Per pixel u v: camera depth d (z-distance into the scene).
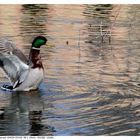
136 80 14.25
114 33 20.95
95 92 12.99
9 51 12.99
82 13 25.02
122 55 17.36
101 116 11.05
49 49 17.88
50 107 11.72
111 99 12.37
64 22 22.64
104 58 16.84
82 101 12.20
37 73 13.16
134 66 15.87
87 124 10.54
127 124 10.55
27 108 11.71
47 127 10.39
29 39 19.05
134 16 24.09
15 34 19.78
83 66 15.70
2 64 13.11
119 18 24.02
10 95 12.85
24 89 13.20
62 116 11.04
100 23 22.61
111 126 10.42
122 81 14.12
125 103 12.05
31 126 10.49
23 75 13.21
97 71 15.17
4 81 14.08
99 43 19.12
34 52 13.25
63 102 12.11
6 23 21.92
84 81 14.05
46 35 19.88
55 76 14.52
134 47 18.64
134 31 21.42
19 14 24.12
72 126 10.42
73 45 18.61
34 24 21.89
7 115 11.22
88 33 20.67
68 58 16.64
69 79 14.21
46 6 26.39
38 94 12.87
